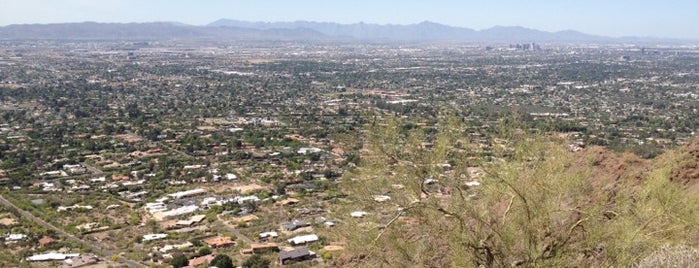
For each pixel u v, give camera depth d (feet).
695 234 42.06
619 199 44.09
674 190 43.70
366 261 45.80
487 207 42.88
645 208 42.27
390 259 44.42
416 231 44.42
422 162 43.42
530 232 40.27
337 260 51.67
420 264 43.39
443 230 42.83
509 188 41.93
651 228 42.19
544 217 40.63
